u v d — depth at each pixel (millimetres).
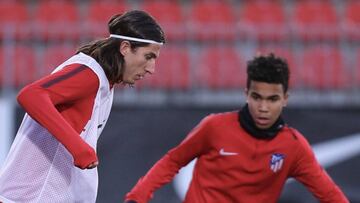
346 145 26344
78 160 10609
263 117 14281
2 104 26297
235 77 41188
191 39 42688
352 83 41000
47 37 40875
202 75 41062
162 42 12086
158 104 26344
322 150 26328
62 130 10648
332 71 41625
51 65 40312
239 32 42750
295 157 14688
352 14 53906
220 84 40875
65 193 11828
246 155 14602
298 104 27203
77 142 10641
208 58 41906
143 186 14625
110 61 11719
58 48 40844
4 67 36812
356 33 42812
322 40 42844
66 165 11805
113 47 11805
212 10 52969
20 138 11859
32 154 11711
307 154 14758
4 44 38188
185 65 41094
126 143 25922
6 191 11609
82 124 11602
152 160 25938
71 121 11523
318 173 14789
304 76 41281
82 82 11336
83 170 11969
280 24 51781
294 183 25422
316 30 42938
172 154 14953
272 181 14836
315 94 39031
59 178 11773
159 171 14820
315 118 26469
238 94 39500
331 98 39344
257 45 42438
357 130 26422
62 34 41062
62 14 51125
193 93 38344
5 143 26078
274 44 42531
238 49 42438
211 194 14891
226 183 14781
